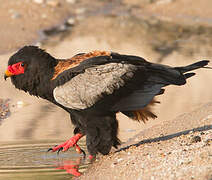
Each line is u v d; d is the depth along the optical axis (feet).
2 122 48.73
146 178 29.94
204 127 40.86
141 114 37.73
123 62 36.04
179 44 88.43
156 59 75.41
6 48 79.36
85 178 33.12
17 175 34.09
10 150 40.04
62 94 36.17
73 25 105.40
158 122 47.73
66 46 84.28
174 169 30.19
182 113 50.44
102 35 96.17
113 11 122.62
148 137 41.50
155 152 35.04
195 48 84.69
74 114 37.45
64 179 33.32
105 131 36.91
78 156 38.96
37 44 84.94
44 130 45.73
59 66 37.14
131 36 95.96
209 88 61.41
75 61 37.22
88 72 35.99
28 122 48.44
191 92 59.77
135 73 35.99
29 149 40.40
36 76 37.17
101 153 37.52
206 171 28.73
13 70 37.27
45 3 112.98
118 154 37.04
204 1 122.01
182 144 35.78
